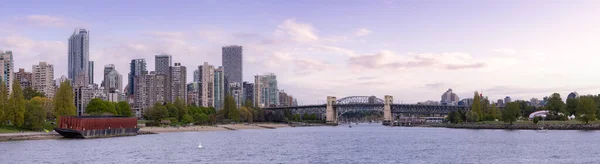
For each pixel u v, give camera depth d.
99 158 130.62
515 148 162.12
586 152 145.75
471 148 165.12
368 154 149.00
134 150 153.12
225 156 140.88
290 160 132.88
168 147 166.88
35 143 170.25
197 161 128.75
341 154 149.25
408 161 130.00
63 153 139.75
